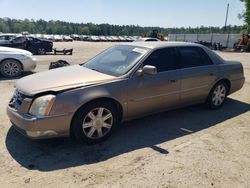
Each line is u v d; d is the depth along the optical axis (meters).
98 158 3.72
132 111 4.47
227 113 5.71
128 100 4.33
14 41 19.98
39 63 13.60
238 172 3.41
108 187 3.05
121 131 4.66
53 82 4.01
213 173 3.37
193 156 3.79
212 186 3.11
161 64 4.79
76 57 17.56
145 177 3.25
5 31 139.00
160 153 3.88
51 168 3.45
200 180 3.21
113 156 3.78
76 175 3.29
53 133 3.76
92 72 4.53
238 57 20.81
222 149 4.03
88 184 3.11
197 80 5.28
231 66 6.00
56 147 4.01
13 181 3.16
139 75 4.38
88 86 3.95
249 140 4.38
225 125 5.02
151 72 4.25
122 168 3.46
